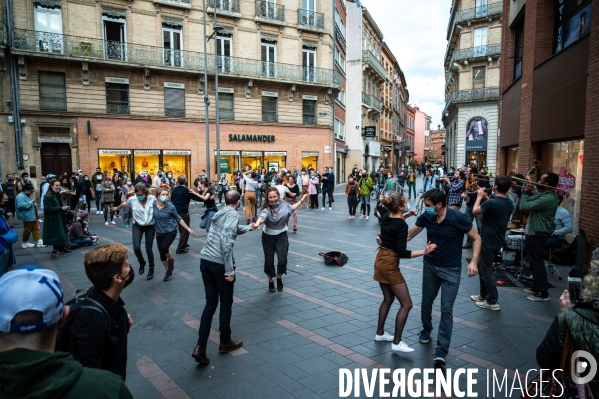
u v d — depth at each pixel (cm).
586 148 813
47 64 2220
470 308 618
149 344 499
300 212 1880
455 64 3709
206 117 2348
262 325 554
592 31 791
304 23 3012
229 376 421
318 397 383
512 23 1522
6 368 132
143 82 2483
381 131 5500
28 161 2200
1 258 600
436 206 453
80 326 238
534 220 653
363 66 4334
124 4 2400
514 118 1440
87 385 139
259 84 2878
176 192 999
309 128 3119
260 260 930
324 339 510
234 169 2831
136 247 788
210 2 2658
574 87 912
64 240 967
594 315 224
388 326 550
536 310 609
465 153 3712
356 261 918
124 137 2444
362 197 1633
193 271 837
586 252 799
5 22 2112
